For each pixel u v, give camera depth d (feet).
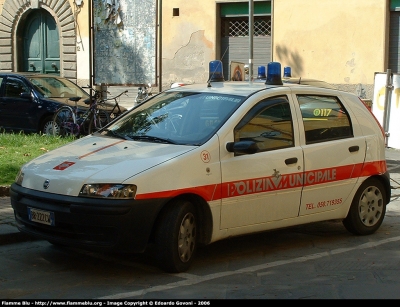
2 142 40.22
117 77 46.42
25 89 49.42
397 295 17.89
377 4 62.03
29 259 21.21
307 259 21.75
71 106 47.11
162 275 19.52
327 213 23.56
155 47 45.09
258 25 69.31
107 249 18.47
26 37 81.15
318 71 65.10
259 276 19.70
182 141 20.75
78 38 76.74
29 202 19.60
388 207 30.40
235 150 20.34
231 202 20.40
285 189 21.83
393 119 41.70
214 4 69.36
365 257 22.07
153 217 18.63
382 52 62.18
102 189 18.42
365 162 24.56
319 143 23.16
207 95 22.62
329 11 64.23
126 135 22.25
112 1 45.60
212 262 21.20
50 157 21.12
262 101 22.08
